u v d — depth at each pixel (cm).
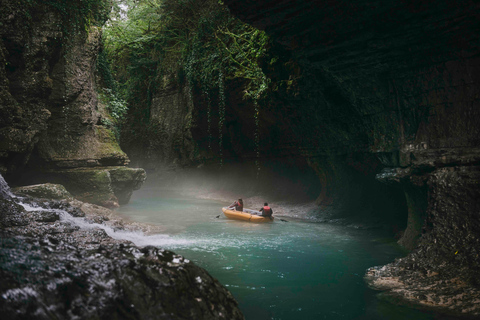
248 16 680
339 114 1085
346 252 827
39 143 1230
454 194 637
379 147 817
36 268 197
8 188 966
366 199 1241
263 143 1795
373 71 741
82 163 1328
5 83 993
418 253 639
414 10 580
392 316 462
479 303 473
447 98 673
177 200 2069
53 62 1258
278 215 1456
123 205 1636
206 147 2333
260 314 474
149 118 2898
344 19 644
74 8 1275
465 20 577
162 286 221
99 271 218
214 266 702
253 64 1453
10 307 154
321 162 1340
